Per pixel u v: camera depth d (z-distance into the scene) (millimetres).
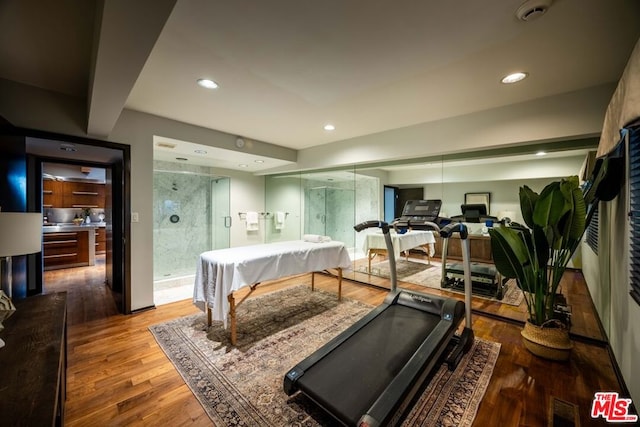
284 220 5738
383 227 2680
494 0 1322
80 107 2682
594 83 2230
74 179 6121
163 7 1057
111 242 3789
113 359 2150
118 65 1496
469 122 2951
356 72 2072
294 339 2488
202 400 1706
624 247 1854
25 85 2402
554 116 2457
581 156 3000
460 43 1697
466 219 3240
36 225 1535
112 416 1572
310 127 3527
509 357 2184
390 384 1531
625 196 1814
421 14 1431
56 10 1493
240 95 2523
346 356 1879
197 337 2512
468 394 1751
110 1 1013
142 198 3078
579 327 2674
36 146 2865
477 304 3311
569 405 1657
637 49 1088
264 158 4484
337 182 4914
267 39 1659
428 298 2553
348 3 1349
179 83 2281
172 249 4770
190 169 4957
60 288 4051
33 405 784
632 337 1659
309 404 1679
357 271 4727
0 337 1198
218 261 2420
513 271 2361
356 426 1317
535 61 1907
